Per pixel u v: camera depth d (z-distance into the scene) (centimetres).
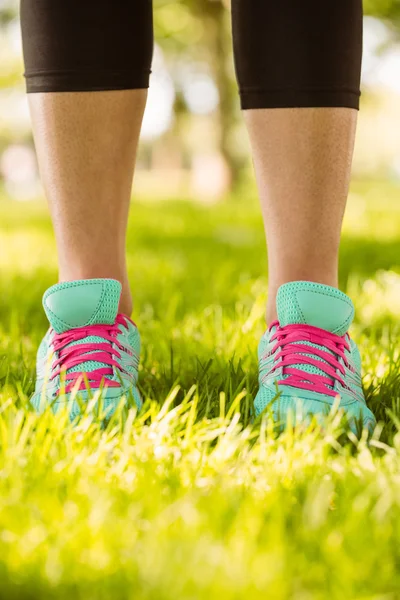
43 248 400
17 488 91
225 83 1046
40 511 87
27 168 2503
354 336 186
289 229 131
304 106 124
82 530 82
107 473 99
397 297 237
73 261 135
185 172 2841
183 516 86
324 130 125
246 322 195
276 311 138
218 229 511
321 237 131
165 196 1097
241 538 80
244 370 155
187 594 72
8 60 1323
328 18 121
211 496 90
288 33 122
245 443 112
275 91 125
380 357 160
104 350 132
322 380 127
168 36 1024
